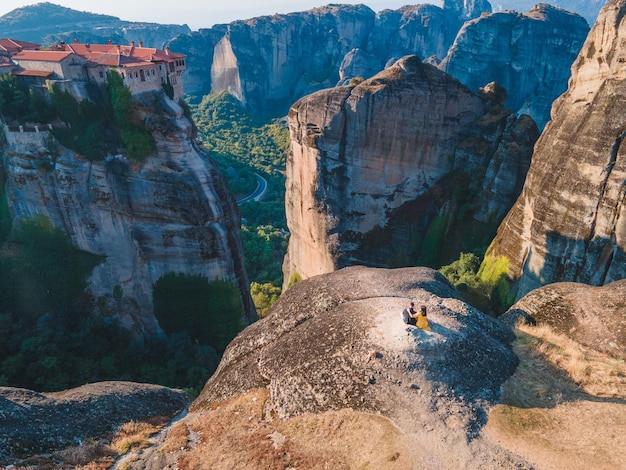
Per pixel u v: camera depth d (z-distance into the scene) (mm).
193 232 47781
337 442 16141
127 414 23141
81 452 19766
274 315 24844
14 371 41062
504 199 47031
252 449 17141
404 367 17531
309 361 19484
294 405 18328
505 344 20875
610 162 30312
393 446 15227
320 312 23031
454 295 25000
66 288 48625
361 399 17094
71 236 48938
